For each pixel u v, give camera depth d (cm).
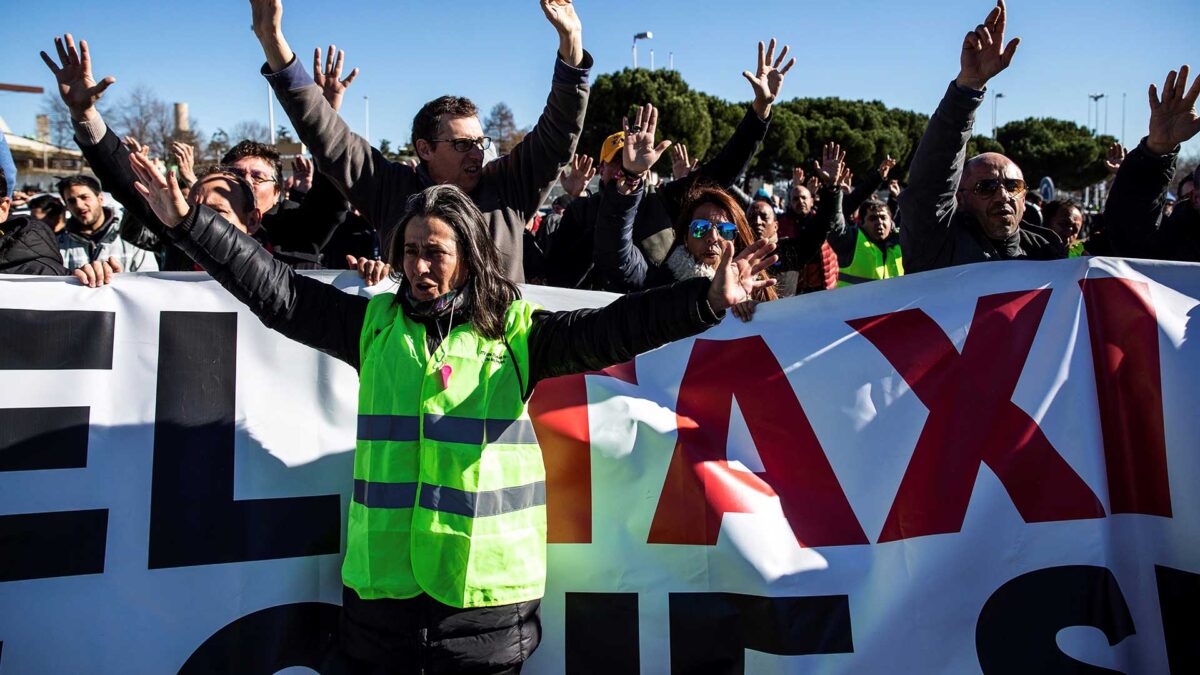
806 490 262
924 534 255
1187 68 296
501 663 204
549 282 434
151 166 195
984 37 280
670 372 276
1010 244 337
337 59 328
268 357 269
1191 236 335
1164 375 261
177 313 265
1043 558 254
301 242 396
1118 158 483
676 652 248
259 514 257
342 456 266
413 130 308
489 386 206
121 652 241
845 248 698
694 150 3170
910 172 315
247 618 250
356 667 227
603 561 254
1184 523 253
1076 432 263
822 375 274
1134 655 251
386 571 202
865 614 248
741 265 188
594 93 3200
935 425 266
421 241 204
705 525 254
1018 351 272
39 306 254
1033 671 247
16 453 246
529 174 314
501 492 206
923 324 278
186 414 260
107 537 247
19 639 236
